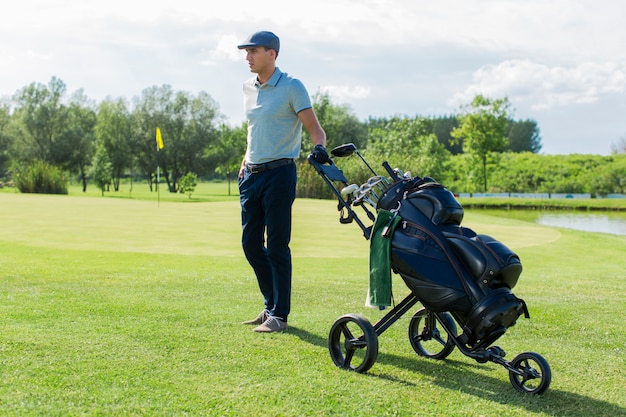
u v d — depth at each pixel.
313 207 21.20
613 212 33.41
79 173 66.06
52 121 61.25
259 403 3.09
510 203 37.81
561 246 12.61
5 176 69.06
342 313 5.38
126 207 20.53
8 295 5.54
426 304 3.51
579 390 3.45
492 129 49.16
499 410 3.11
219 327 4.63
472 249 3.34
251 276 7.27
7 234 12.08
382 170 33.56
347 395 3.26
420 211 3.55
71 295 5.64
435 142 56.72
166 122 64.94
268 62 4.59
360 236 12.95
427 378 3.61
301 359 3.88
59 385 3.24
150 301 5.49
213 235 12.50
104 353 3.83
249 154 4.71
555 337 4.71
